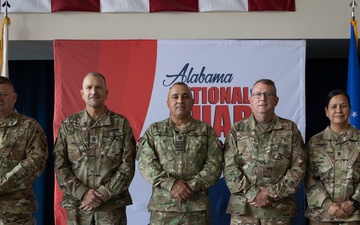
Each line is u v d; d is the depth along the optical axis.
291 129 3.67
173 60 4.78
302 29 4.92
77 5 4.83
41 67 5.96
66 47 4.75
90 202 3.51
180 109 3.63
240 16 4.92
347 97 3.69
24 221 3.59
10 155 3.57
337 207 3.51
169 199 3.54
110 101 4.75
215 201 4.81
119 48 4.77
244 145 3.65
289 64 4.79
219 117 4.78
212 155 3.62
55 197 4.64
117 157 3.65
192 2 4.89
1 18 4.84
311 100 6.00
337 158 3.64
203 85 4.78
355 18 4.92
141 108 4.77
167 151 3.61
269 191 3.49
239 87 4.79
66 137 3.70
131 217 4.73
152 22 4.90
